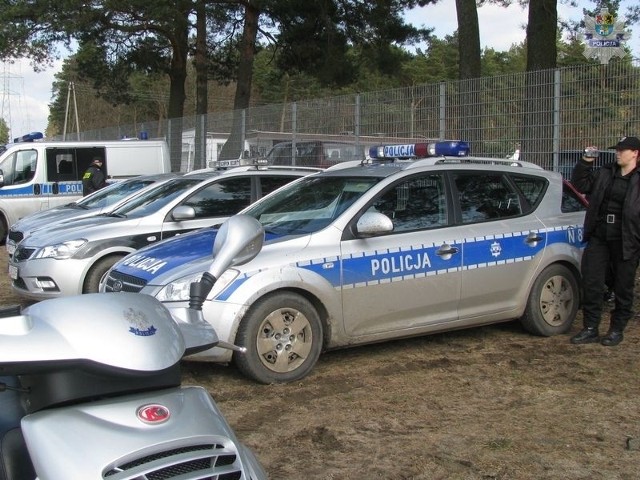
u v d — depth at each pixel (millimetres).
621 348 6402
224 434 2121
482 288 6336
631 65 9188
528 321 6723
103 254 7879
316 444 4410
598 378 5605
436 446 4355
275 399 5148
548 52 13578
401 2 23984
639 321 7402
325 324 5680
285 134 15945
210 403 2232
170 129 22938
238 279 5250
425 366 5988
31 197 15570
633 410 4926
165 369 2043
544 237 6672
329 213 5957
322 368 5910
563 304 6867
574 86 9852
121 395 2117
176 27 22719
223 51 29500
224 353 5250
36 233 8617
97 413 2010
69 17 22375
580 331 6723
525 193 6781
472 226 6340
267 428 4648
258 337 5328
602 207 6324
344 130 13984
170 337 2137
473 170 6547
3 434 2182
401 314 5973
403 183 6156
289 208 6273
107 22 23922
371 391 5363
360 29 25547
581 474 3980
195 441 2021
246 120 17828
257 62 57312
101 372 1994
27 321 2096
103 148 16250
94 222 8438
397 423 4730
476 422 4746
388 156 7254
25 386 2156
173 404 2115
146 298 2264
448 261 6117
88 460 1881
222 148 18984
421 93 12281
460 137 11570
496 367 5934
